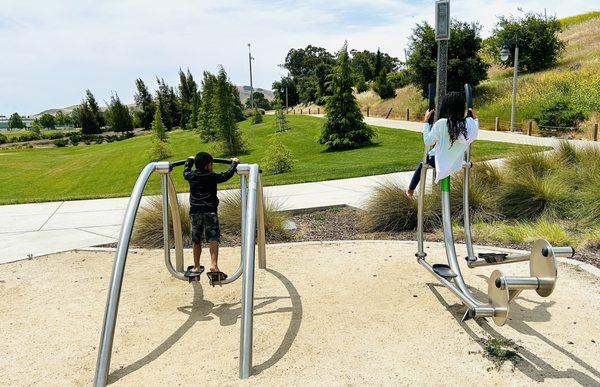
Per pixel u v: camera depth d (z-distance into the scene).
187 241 6.68
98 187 22.31
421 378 3.03
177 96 74.25
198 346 3.61
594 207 6.92
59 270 5.64
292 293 4.61
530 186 7.39
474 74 32.47
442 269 4.10
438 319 3.91
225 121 28.38
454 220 7.17
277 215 7.20
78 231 7.65
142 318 4.17
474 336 3.60
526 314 4.00
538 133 23.48
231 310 4.28
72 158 40.41
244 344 3.18
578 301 4.26
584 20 47.34
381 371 3.12
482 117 28.91
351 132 23.34
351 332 3.71
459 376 3.04
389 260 5.57
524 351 3.35
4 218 8.84
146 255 6.15
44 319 4.23
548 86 29.39
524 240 6.23
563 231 6.37
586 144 9.66
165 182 4.34
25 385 3.16
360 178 11.91
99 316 4.28
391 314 4.04
